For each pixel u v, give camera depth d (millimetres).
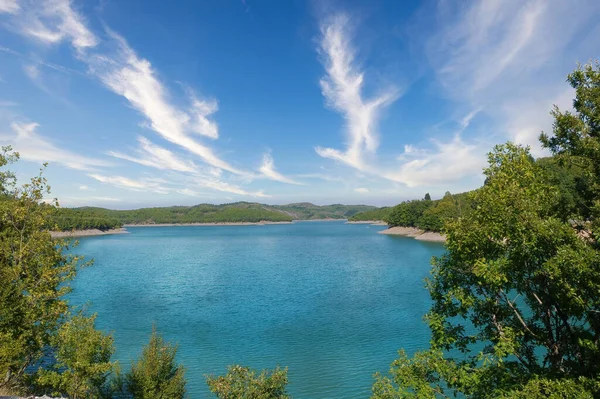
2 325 17609
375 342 35656
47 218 22172
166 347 24047
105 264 98125
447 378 14258
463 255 13766
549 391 10570
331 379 28078
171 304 52250
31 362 22375
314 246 150750
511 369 13742
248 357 32500
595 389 10281
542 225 10945
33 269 20578
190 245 166125
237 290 61906
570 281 10578
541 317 13859
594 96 11508
